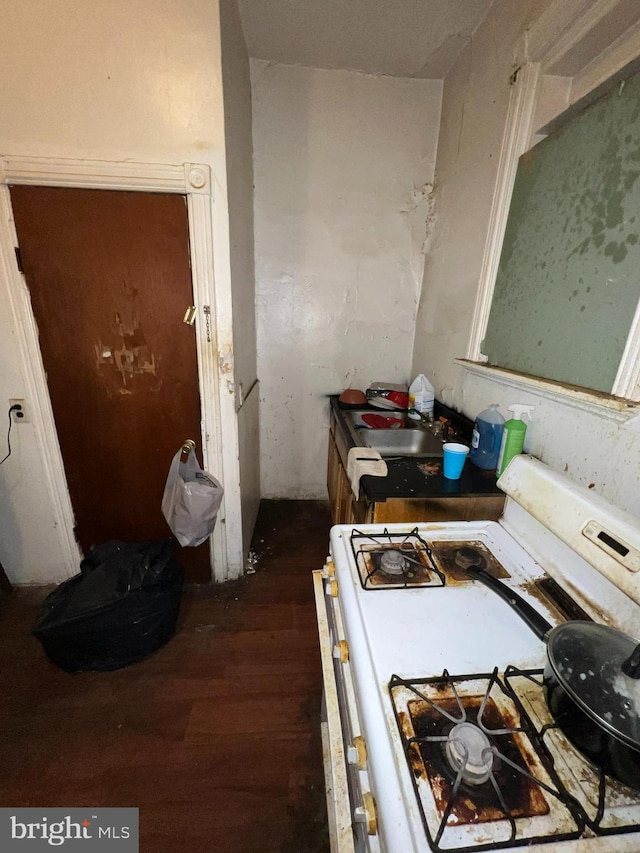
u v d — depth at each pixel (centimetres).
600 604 74
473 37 165
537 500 91
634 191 84
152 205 138
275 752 118
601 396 88
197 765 113
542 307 117
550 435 111
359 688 58
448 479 125
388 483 121
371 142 208
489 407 137
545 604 76
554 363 111
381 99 202
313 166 208
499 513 119
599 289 94
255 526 238
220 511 180
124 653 141
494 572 84
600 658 54
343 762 60
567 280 106
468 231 169
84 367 155
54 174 131
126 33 121
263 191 209
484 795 45
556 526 83
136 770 112
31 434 161
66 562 183
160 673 142
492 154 148
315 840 98
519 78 126
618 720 47
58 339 150
